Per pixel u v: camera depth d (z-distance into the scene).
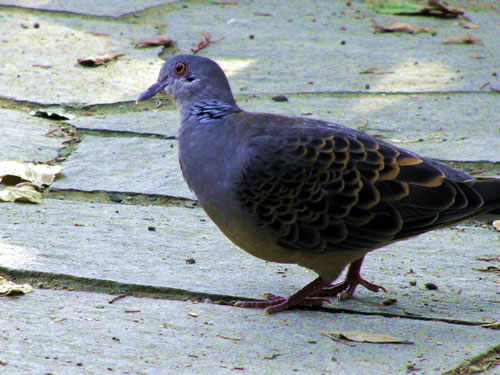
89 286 7.73
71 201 9.98
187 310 7.31
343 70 15.78
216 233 9.35
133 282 7.73
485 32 19.12
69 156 11.33
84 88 14.06
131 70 15.16
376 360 6.42
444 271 8.51
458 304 7.69
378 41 18.03
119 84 14.43
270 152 7.31
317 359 6.41
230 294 7.67
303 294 7.51
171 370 6.07
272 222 7.37
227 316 7.23
